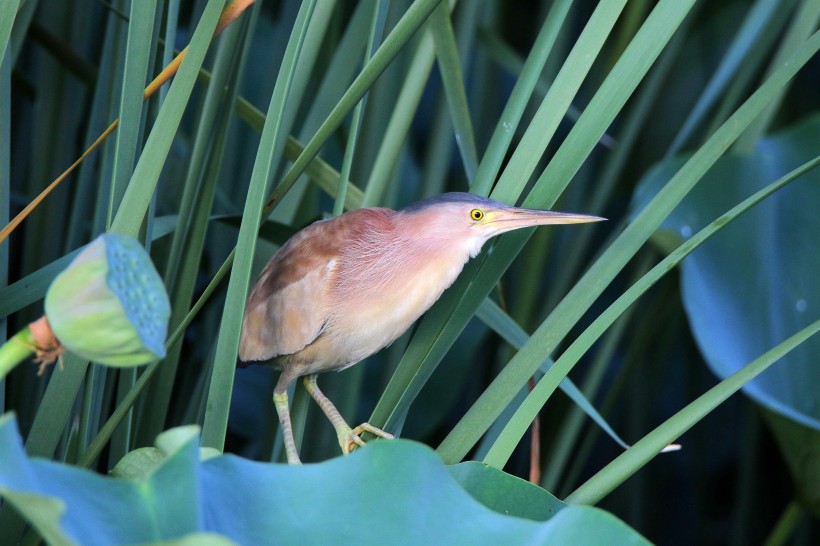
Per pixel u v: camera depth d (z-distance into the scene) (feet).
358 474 18.29
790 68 18.62
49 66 19.25
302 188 19.11
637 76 18.69
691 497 20.30
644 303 20.17
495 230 19.06
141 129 18.65
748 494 19.99
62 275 15.16
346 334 19.07
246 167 19.49
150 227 18.70
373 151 19.39
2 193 18.65
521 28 20.48
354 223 19.08
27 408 19.21
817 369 19.43
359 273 19.06
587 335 18.60
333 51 19.42
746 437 19.99
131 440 18.85
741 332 19.39
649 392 19.92
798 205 19.63
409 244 19.07
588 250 20.36
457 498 18.29
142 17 18.52
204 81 18.93
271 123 18.51
